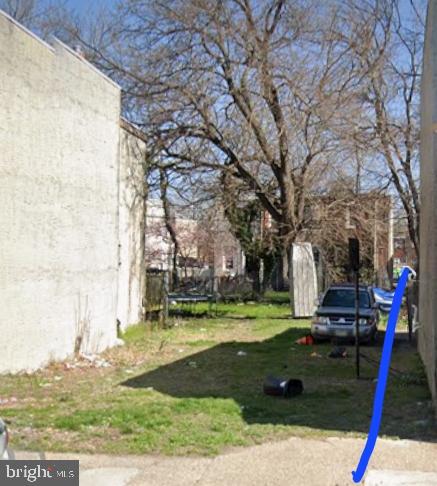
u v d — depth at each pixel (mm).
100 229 14953
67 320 13188
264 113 23781
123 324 18188
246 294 34688
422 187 14125
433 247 9578
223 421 8211
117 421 8031
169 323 21297
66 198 13086
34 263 11812
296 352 15359
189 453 6836
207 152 24531
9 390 9969
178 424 7992
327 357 14523
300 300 24766
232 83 23359
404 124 27656
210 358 14203
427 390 10516
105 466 6395
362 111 24781
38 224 11953
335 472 6250
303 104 23609
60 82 12750
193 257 50781
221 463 6535
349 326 16734
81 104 13773
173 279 35344
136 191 19734
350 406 9266
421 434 7672
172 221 32531
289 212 25734
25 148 11477
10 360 11086
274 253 33094
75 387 10516
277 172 25688
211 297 25781
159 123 23469
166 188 25516
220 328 20953
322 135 24203
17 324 11266
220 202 25656
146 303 20812
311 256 25188
